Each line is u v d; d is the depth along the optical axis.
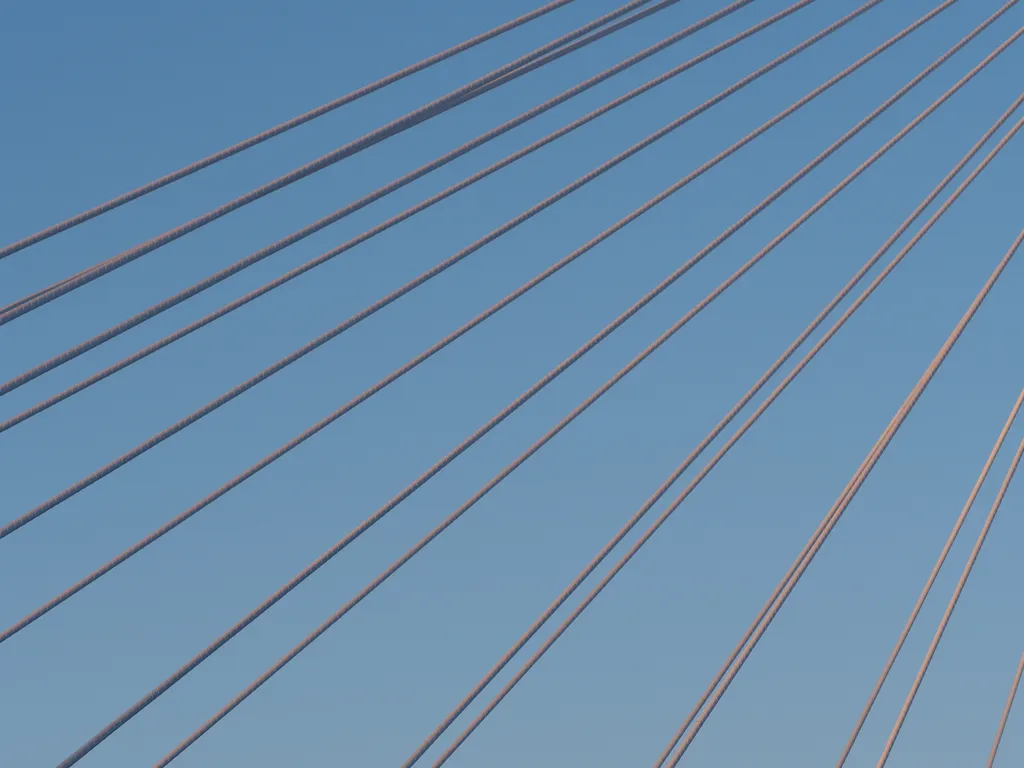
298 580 7.53
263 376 7.22
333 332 7.52
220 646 7.22
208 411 7.01
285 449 7.62
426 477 7.91
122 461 6.73
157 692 6.92
